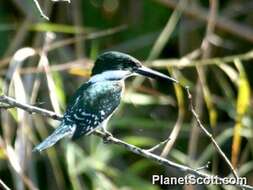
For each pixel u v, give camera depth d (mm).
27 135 11086
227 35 14055
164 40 12656
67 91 12672
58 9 13414
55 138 8141
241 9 13828
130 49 13477
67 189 12602
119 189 11555
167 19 13758
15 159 10562
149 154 7949
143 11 13789
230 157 13266
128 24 13758
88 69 11875
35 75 11961
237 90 13531
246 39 13625
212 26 12797
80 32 12680
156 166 12742
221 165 13234
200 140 12945
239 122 11266
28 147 11367
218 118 13312
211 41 12477
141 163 12312
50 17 13102
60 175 12344
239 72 12508
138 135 12844
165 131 12922
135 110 12828
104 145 11484
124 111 12695
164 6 13742
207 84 13531
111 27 13781
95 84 9242
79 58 12508
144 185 11617
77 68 11844
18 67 10977
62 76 12703
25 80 11656
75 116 8523
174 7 13211
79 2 13289
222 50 13766
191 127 12273
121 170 12672
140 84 12812
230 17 13781
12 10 13539
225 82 13461
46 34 11992
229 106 12633
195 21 13414
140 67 9641
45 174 12656
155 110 13047
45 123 12211
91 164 11266
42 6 12906
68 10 13398
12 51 12477
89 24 13758
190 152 11812
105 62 9570
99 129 8789
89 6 13820
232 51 13844
